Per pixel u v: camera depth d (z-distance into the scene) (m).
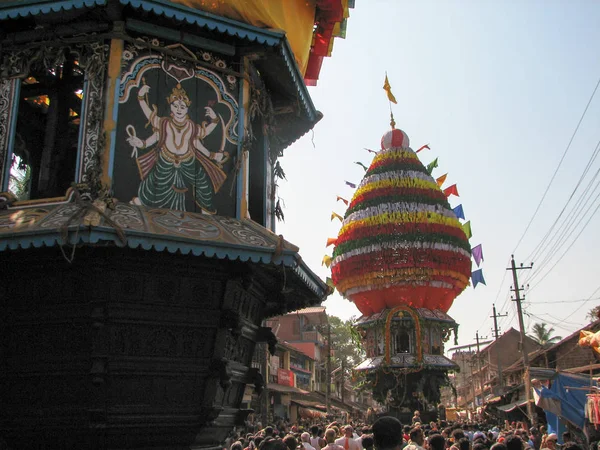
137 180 7.98
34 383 7.39
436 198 34.09
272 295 9.68
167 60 8.63
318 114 11.02
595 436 19.42
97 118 7.95
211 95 8.90
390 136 36.75
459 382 107.81
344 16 11.40
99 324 7.13
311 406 49.19
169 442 7.79
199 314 7.81
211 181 8.57
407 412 35.31
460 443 8.53
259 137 9.83
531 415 31.44
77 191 7.48
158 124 8.34
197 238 7.11
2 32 8.52
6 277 7.43
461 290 35.06
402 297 34.69
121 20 8.34
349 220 34.94
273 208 10.24
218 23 8.41
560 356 43.41
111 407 7.28
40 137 10.15
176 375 7.65
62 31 8.39
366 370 36.16
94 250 7.12
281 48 8.91
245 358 9.21
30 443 7.46
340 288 35.72
